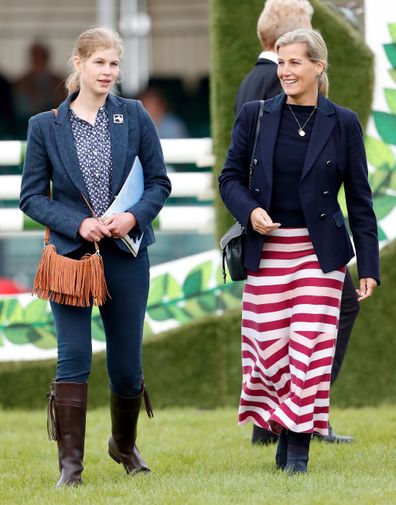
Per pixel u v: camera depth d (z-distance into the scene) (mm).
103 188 12820
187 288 19281
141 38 31328
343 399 18969
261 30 15453
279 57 12664
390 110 18766
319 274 12586
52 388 12859
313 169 12547
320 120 12664
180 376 19281
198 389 19250
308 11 15453
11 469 14141
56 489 12266
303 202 12547
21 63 32594
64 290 12516
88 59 12758
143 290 12984
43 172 12977
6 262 21844
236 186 12859
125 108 13070
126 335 12969
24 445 15938
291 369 12617
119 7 33750
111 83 12828
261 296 12758
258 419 13164
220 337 19188
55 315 12938
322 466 13352
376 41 18797
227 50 18812
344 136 12734
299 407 12477
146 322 19344
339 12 19719
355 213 13062
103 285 12547
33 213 12820
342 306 15758
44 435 16859
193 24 32125
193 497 11430
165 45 31500
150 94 30828
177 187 19562
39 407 19500
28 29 33438
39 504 11508
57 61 32719
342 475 12555
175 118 30844
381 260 18828
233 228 13016
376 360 18906
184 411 19000
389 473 12742
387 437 15641
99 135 12898
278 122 12727
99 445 15758
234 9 18797
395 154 18734
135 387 13266
